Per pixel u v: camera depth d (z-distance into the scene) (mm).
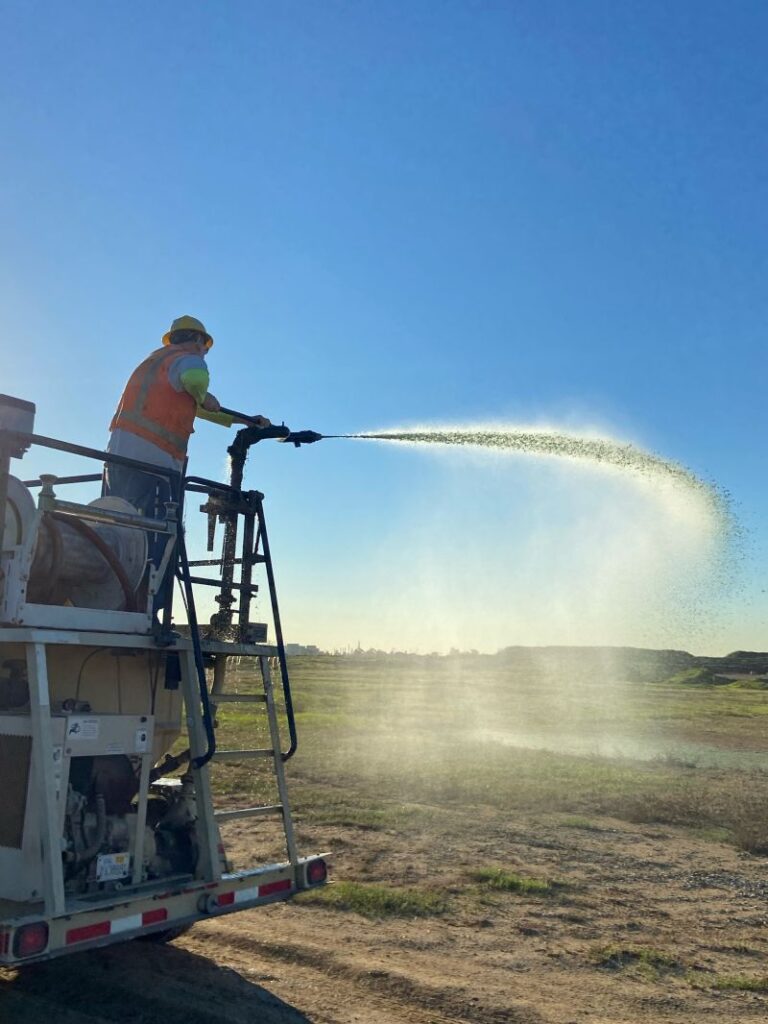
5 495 5234
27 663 5094
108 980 5996
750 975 6684
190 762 5922
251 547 6773
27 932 4570
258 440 7156
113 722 5449
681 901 8734
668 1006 6027
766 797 14508
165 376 6715
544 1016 5754
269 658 6688
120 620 5699
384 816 12188
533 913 8102
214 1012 5539
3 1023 5215
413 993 6043
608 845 11078
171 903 5422
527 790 14586
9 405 5473
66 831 5207
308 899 8195
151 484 6539
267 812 6316
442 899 8352
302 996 5922
